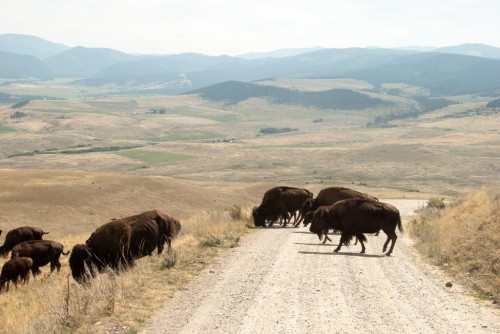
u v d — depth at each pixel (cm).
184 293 1324
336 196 2642
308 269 1617
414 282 1442
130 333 1020
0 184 6769
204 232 2366
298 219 3084
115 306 1189
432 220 2823
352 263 1720
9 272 1997
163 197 7606
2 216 5534
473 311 1159
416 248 2072
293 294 1309
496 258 1527
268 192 2861
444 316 1121
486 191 2622
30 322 1096
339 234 2556
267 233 2550
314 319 1100
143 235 1608
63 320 1076
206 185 14388
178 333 1016
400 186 18900
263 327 1048
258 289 1360
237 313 1146
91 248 1529
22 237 2878
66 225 5638
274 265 1681
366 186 18288
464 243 1825
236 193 9944
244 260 1770
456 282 1441
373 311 1161
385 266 1670
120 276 1427
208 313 1148
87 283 1391
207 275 1530
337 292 1328
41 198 6334
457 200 3497
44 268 2394
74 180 7412
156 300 1255
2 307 1562
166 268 1616
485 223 1905
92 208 6381
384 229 1917
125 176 8250
